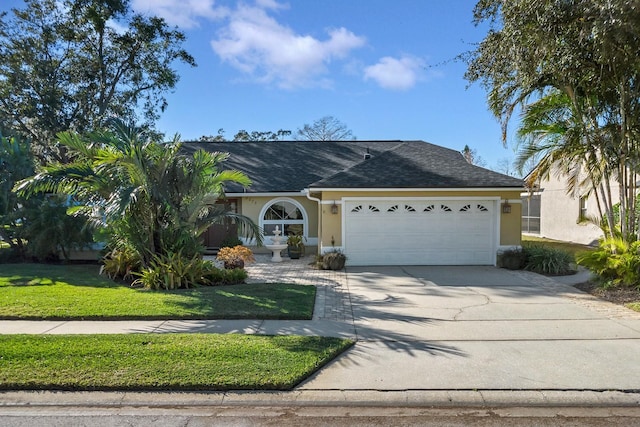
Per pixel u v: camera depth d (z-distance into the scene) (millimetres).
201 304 7902
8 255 14750
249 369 4773
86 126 24172
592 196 18062
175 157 10656
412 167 14289
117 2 23672
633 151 8984
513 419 3939
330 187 13008
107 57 25469
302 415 4035
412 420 3930
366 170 14094
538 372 4809
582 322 6828
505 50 8703
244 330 6422
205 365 4883
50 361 4992
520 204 13008
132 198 9203
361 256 13305
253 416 4016
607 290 8945
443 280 10773
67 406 4195
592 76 8594
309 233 17344
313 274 11883
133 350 5367
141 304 7855
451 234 13211
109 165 9719
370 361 5168
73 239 13680
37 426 3811
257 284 10141
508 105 9805
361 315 7363
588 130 9680
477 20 9375
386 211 13234
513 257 12375
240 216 11234
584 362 5098
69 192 10914
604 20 6930
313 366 4871
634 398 4242
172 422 3893
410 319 7082
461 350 5535
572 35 7930
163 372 4688
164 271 9547
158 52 26297
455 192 13070
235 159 19375
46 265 13625
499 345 5730
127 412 4082
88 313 7199
